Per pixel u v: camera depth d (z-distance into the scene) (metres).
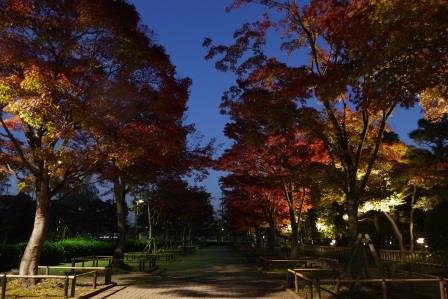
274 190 27.36
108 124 14.12
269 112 14.47
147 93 15.42
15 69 13.98
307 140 20.53
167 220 55.28
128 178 17.70
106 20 13.27
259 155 23.72
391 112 14.57
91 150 13.99
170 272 23.94
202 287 16.31
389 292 13.38
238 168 25.02
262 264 24.64
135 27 14.42
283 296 13.84
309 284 13.06
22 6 12.80
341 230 40.31
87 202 75.88
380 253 27.62
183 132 17.39
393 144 20.52
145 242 55.66
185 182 35.97
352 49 9.75
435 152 28.55
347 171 14.91
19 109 11.80
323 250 35.53
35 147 14.66
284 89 14.12
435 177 22.56
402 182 23.69
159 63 15.00
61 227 68.06
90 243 37.44
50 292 12.91
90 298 12.90
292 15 15.34
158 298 13.30
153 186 34.22
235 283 17.83
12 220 53.59
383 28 8.29
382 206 25.77
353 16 9.95
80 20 13.30
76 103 12.59
